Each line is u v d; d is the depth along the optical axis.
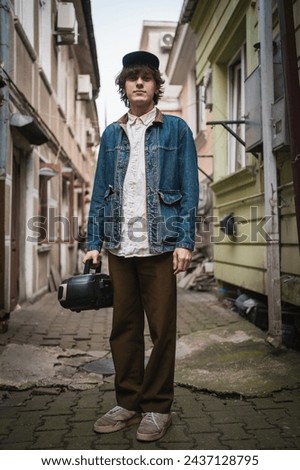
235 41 6.95
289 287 4.46
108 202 2.64
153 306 2.56
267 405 3.04
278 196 4.71
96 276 2.63
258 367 3.74
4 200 5.35
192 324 5.77
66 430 2.67
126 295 2.63
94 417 2.87
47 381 3.53
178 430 2.64
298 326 4.60
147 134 2.61
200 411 2.95
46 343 4.88
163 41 19.05
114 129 2.70
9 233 5.67
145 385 2.59
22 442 2.52
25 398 3.25
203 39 8.55
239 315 6.20
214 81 7.84
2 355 4.08
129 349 2.66
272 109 4.54
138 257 2.56
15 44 6.29
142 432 2.48
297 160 3.60
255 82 5.01
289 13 3.75
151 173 2.56
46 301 8.11
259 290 5.49
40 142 7.04
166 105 16.55
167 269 2.55
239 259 6.38
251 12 5.83
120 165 2.62
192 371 3.75
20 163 7.42
